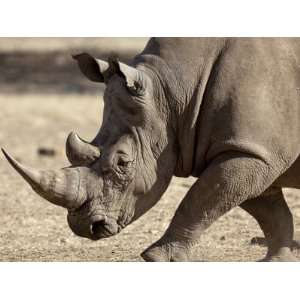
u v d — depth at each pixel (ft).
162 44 76.02
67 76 237.86
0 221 102.17
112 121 74.90
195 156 75.41
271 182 73.92
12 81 232.32
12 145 161.27
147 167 74.84
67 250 88.28
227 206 73.67
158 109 74.74
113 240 92.27
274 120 73.00
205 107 74.18
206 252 85.20
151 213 103.40
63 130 178.29
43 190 72.54
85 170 73.87
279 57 73.97
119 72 73.92
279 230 80.64
